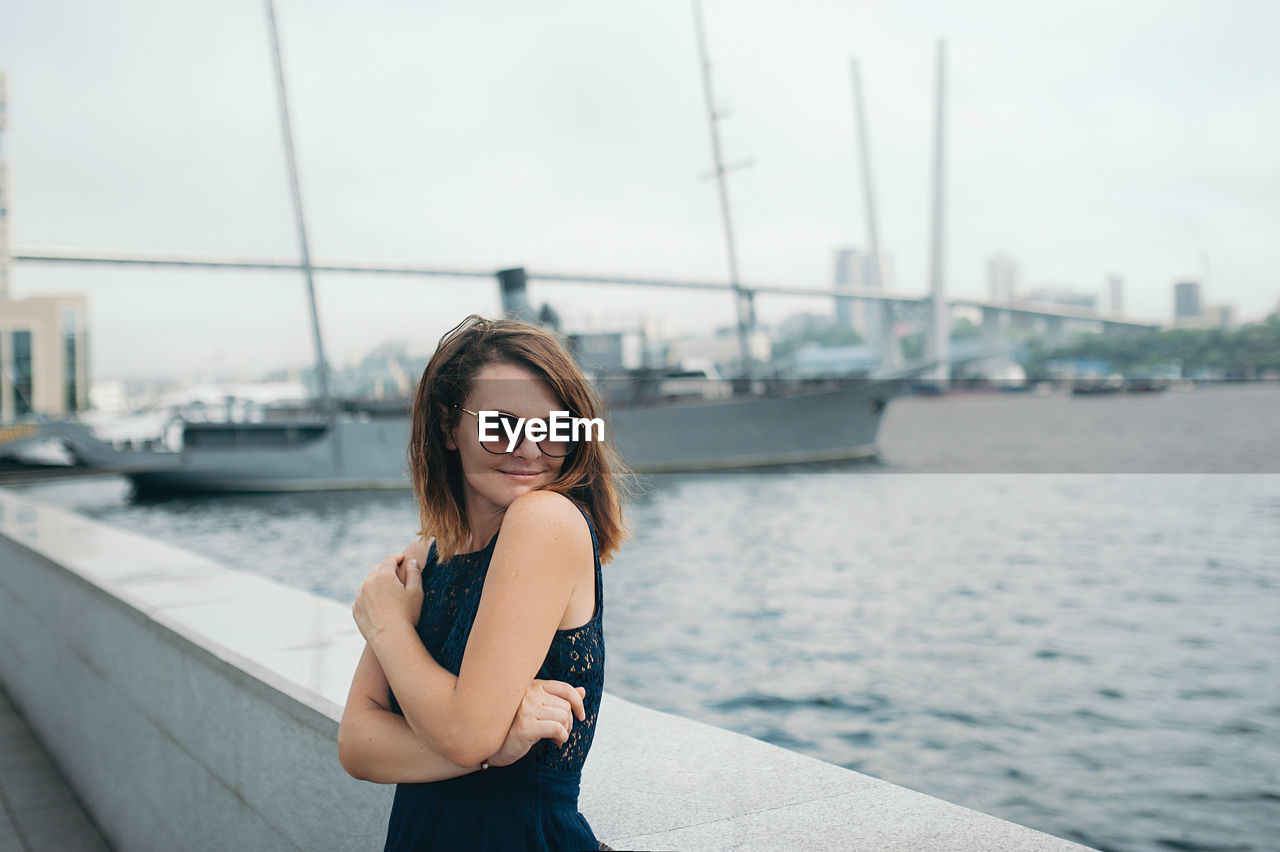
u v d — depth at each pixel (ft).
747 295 143.33
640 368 115.55
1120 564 54.85
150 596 9.81
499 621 3.43
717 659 36.40
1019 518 76.95
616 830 4.48
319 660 7.27
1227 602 43.39
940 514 81.97
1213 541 61.16
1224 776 22.68
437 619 3.82
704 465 119.03
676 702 31.01
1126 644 36.83
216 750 7.51
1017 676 32.99
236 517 99.81
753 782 5.13
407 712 3.55
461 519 3.88
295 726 6.29
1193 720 27.25
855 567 58.39
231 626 8.45
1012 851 4.20
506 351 3.80
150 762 8.95
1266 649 34.99
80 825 10.59
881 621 42.83
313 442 119.75
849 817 4.60
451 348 3.90
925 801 4.79
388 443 121.19
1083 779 22.99
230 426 122.52
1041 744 25.86
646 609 46.70
